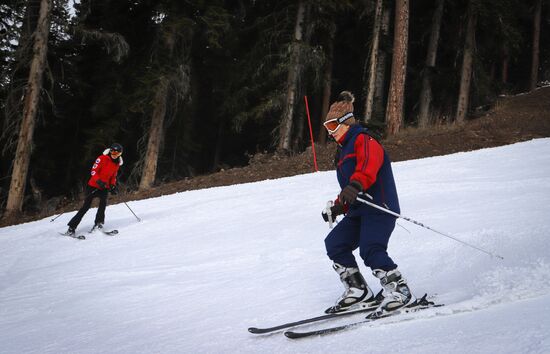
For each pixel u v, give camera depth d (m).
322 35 21.72
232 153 29.58
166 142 24.78
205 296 4.57
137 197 15.92
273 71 19.64
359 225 3.45
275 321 3.51
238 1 22.84
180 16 18.86
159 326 3.83
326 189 10.45
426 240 5.14
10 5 17.59
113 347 3.46
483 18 21.39
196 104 25.52
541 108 19.95
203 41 21.31
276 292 4.32
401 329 2.79
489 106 23.97
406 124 22.81
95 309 4.70
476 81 22.84
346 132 3.39
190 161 27.75
